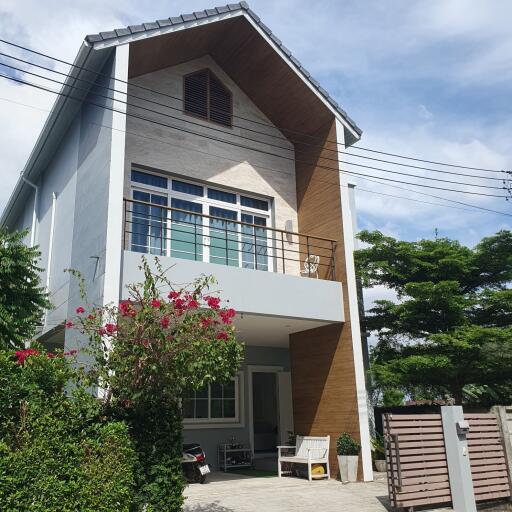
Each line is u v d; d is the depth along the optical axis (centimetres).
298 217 1428
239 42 1317
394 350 1394
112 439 605
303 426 1282
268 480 1151
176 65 1339
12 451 544
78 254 1077
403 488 832
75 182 1178
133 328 644
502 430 974
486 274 1399
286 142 1482
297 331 1331
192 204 1288
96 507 566
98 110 1075
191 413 1381
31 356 593
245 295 1084
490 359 1220
